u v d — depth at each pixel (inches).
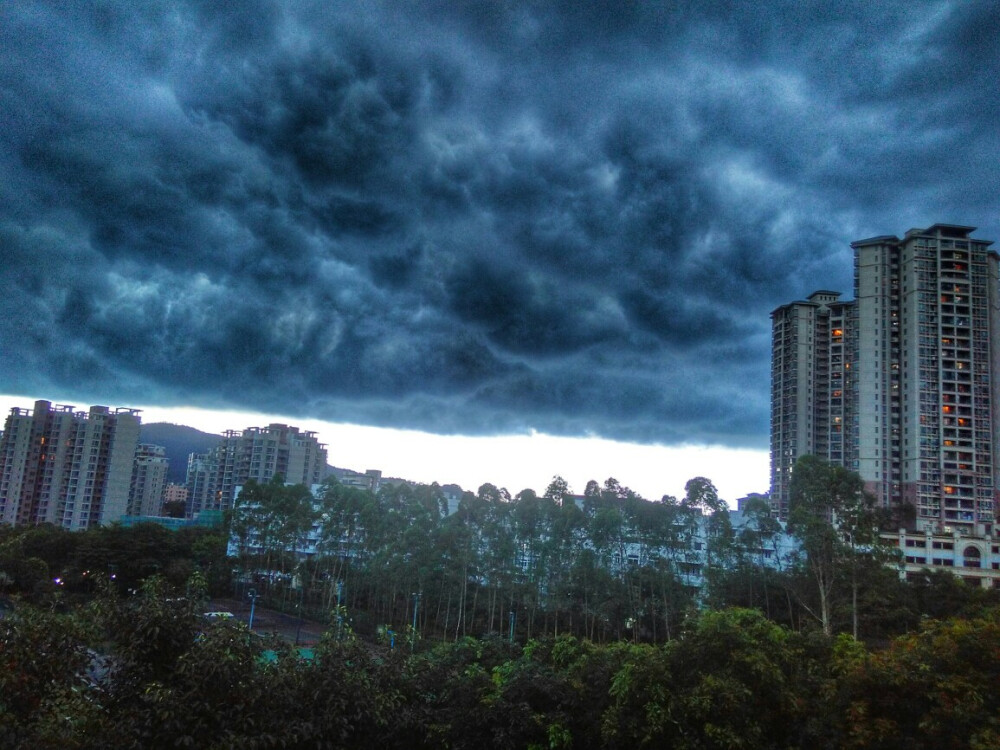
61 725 394.9
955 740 514.9
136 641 430.6
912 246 4530.0
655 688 597.0
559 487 2736.2
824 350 4911.4
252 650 458.9
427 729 558.6
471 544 2775.6
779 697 608.1
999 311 4554.6
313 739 461.7
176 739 394.6
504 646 832.9
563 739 600.7
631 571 2482.8
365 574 2967.5
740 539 2390.5
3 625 408.8
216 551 3511.3
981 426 4296.3
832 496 2009.1
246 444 5940.0
